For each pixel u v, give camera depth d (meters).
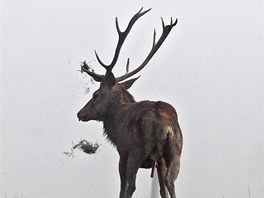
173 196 17.80
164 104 18.31
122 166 18.73
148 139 17.83
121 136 18.80
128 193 17.94
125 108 19.66
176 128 18.02
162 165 18.53
